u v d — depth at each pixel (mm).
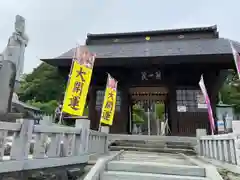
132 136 11070
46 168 4449
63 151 5039
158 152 9430
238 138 4715
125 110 13633
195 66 13102
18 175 3857
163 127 17078
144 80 14062
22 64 8273
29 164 4102
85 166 5602
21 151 3990
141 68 14023
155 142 10852
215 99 13125
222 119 17109
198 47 13453
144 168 4746
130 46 15125
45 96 27453
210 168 4352
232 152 5051
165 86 13812
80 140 5668
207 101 9281
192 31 15805
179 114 13016
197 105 13094
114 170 4844
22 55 8258
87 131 5965
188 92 13492
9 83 6969
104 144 8484
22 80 32969
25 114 6902
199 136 8789
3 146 3695
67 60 13133
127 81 14227
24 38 8359
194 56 11891
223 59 11891
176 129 12734
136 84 14094
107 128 10352
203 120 12727
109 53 13766
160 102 19203
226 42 14047
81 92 7055
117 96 14016
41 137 4461
